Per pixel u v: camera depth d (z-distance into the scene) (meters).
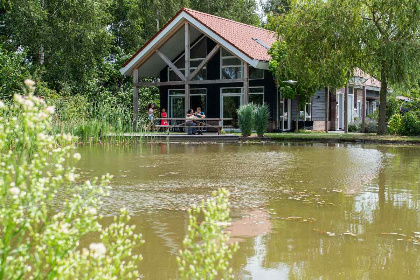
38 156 1.72
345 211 5.13
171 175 8.06
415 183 7.19
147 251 3.57
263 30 28.94
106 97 26.86
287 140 18.83
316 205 5.47
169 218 4.71
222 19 26.03
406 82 17.72
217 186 6.89
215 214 1.90
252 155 12.09
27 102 1.71
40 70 24.31
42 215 1.72
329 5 18.19
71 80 25.67
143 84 24.39
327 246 3.77
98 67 29.09
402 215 4.93
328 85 19.25
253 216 4.87
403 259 3.45
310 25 18.72
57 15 25.95
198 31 24.97
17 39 25.11
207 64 25.39
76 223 1.73
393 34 18.14
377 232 4.22
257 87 24.09
